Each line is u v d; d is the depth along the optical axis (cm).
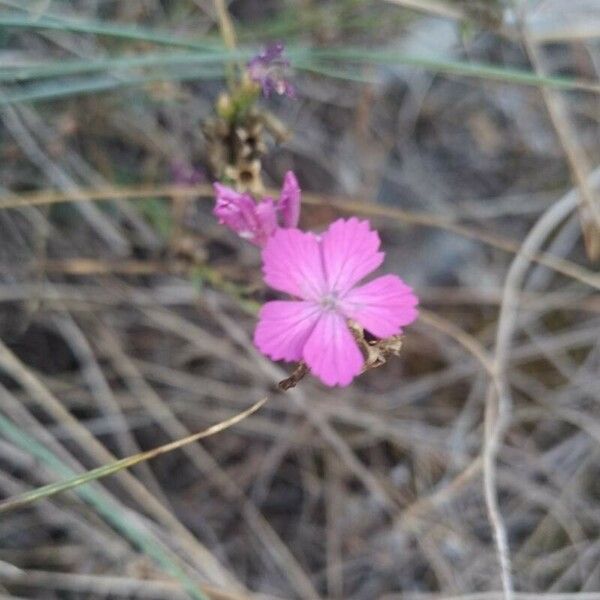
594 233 17
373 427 17
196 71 15
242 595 14
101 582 15
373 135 20
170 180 17
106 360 17
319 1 19
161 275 17
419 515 16
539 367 18
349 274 10
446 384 18
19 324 16
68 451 16
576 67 20
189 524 16
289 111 19
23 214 16
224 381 17
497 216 19
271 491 17
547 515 17
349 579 16
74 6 17
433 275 19
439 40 20
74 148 17
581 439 17
